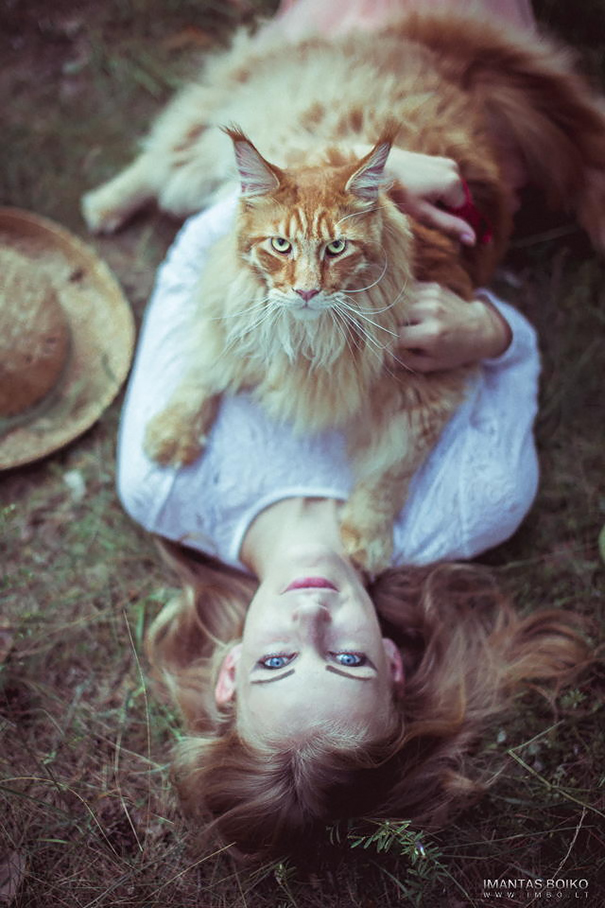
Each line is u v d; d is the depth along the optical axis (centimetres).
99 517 269
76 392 275
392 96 227
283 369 206
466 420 238
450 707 229
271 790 199
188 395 228
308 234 172
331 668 197
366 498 224
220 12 319
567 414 283
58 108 311
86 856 224
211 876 223
